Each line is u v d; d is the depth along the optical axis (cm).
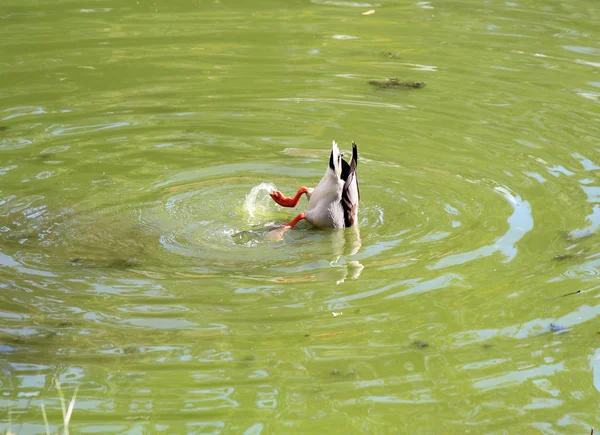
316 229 1016
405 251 944
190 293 841
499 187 1098
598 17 1817
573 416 655
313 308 815
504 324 788
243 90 1417
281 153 1205
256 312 805
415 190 1097
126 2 1886
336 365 719
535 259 913
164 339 754
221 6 1875
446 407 666
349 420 646
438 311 810
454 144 1231
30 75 1448
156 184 1102
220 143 1231
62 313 795
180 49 1591
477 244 952
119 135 1243
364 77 1478
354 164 999
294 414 653
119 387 682
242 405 662
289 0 1938
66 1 1878
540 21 1791
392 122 1306
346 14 1839
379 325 785
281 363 721
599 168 1150
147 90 1408
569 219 1008
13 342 742
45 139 1216
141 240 961
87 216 1009
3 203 1027
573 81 1460
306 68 1513
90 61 1517
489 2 1942
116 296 831
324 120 1313
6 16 1753
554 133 1263
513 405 668
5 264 889
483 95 1406
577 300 826
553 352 741
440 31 1723
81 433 627
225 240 974
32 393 673
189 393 677
